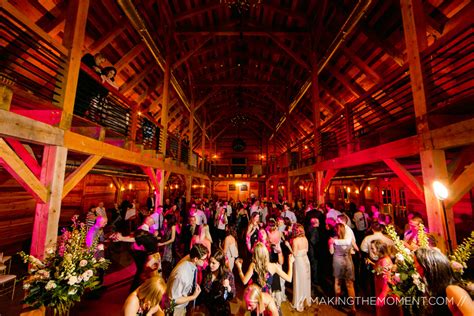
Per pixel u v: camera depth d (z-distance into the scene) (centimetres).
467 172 261
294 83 1224
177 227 609
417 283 195
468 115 299
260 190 2195
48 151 303
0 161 235
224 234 724
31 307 249
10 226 605
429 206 290
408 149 329
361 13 568
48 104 294
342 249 378
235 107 1853
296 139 1675
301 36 923
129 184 1209
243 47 1212
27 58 472
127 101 511
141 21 667
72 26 342
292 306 383
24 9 443
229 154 2242
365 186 941
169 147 911
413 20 326
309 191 1502
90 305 363
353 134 537
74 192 864
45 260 253
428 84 306
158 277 205
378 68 681
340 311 365
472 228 491
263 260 256
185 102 1214
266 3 846
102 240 472
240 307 380
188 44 1041
